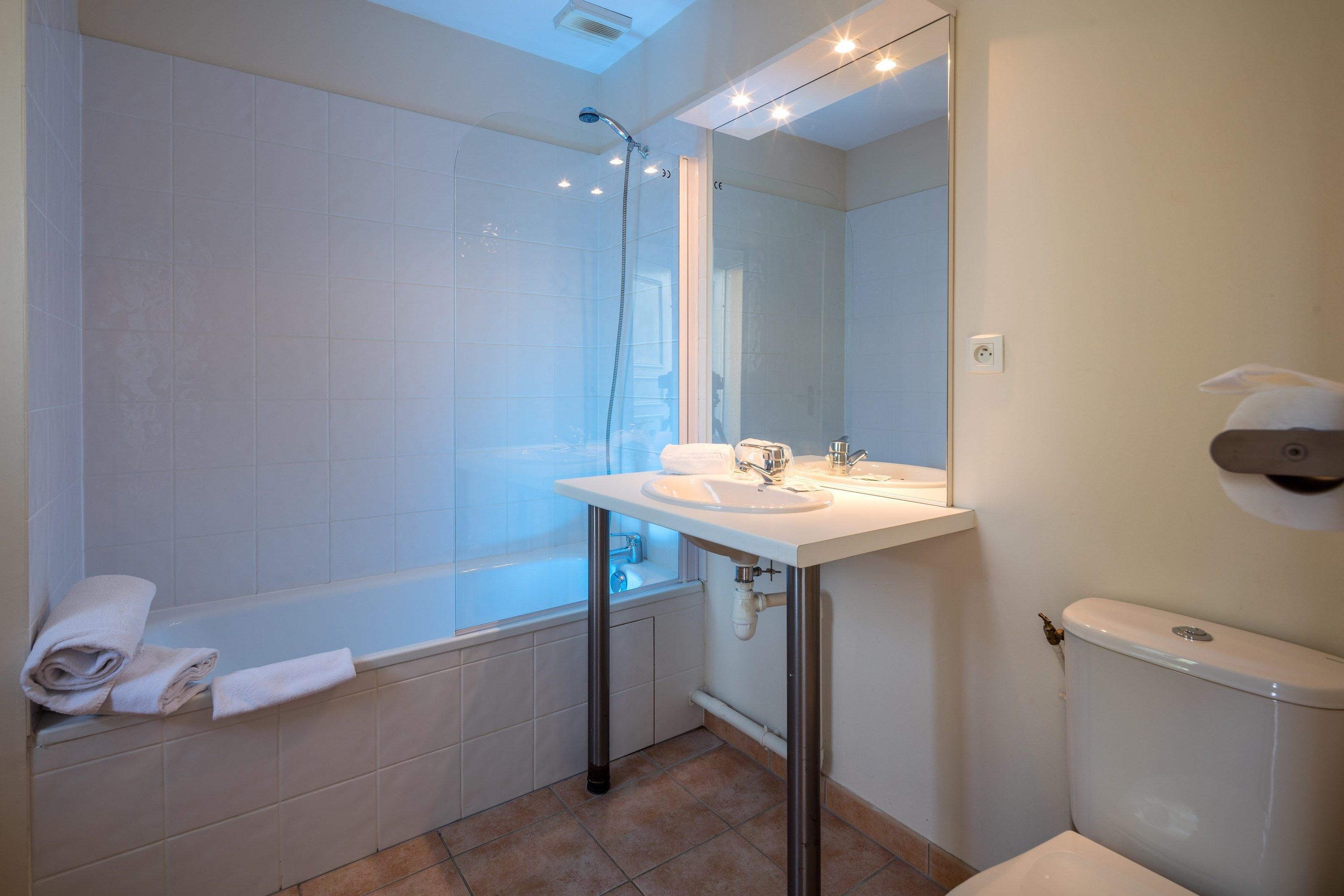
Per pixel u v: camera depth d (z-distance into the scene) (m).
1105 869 1.05
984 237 1.46
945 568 1.57
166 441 2.11
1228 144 1.10
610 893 1.59
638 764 2.13
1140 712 1.09
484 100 2.59
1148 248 1.20
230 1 2.14
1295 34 1.03
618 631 2.13
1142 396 1.22
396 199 2.46
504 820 1.85
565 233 2.13
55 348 1.62
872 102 1.67
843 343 1.79
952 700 1.57
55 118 1.61
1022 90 1.38
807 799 1.38
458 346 1.94
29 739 1.30
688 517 1.49
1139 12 1.20
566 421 2.13
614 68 2.68
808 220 1.86
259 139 2.20
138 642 1.49
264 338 2.25
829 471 1.85
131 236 2.03
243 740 1.51
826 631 1.87
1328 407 0.37
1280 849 0.94
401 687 1.72
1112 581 1.28
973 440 1.50
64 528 1.73
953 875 1.58
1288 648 1.03
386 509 2.50
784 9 1.92
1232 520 1.12
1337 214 0.99
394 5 2.38
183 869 1.45
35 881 1.31
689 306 2.34
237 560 2.25
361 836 1.68
